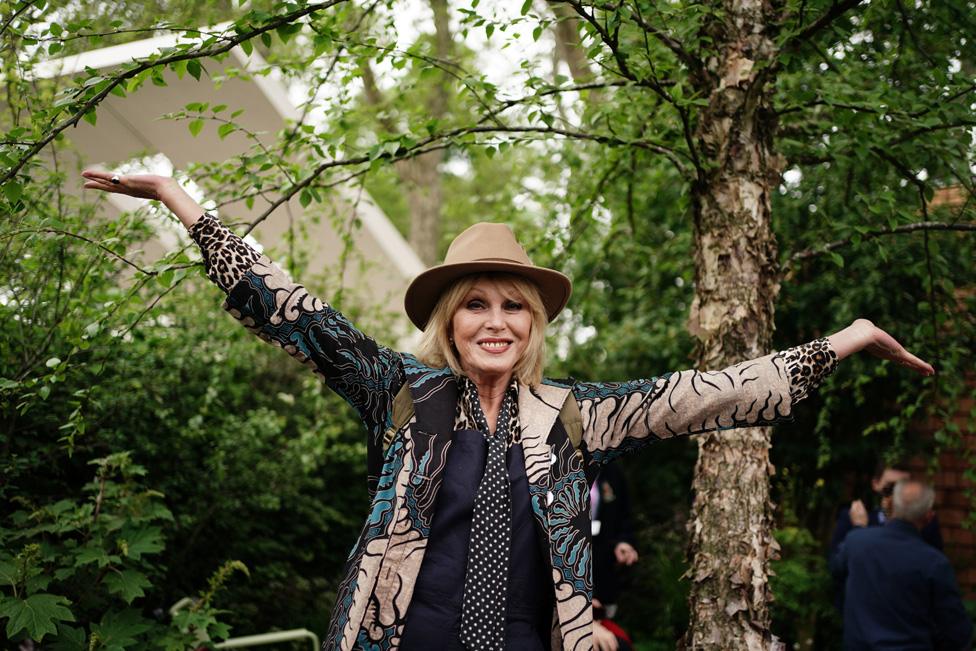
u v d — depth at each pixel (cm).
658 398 186
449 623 169
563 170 475
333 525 610
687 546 255
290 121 314
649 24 253
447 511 175
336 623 171
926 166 341
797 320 567
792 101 273
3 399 271
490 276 190
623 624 648
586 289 502
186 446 418
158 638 295
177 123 524
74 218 281
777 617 559
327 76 300
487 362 186
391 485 176
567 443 182
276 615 534
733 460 249
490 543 174
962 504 595
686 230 546
